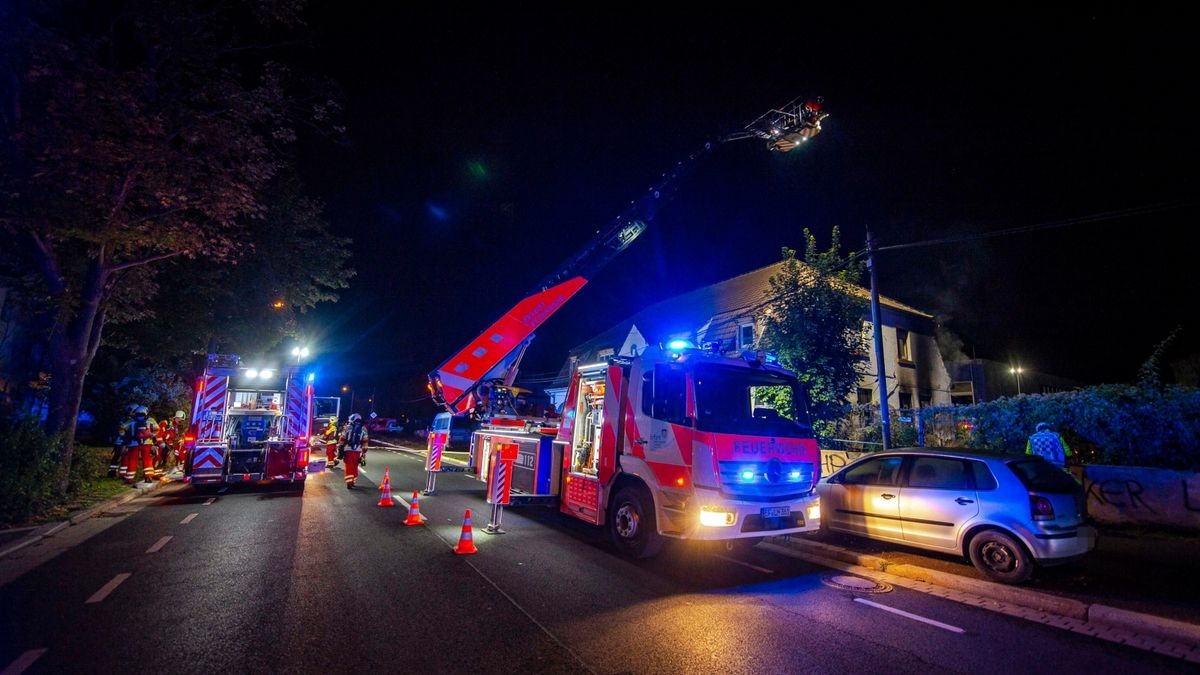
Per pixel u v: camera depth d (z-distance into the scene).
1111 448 9.16
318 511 10.40
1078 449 9.54
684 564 7.22
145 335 17.34
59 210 9.16
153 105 9.80
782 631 4.98
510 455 10.01
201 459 12.24
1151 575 6.45
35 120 8.73
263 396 14.06
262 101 10.55
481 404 10.80
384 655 4.29
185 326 16.91
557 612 5.28
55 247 11.71
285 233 18.30
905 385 21.28
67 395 11.14
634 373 7.78
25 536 7.88
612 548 7.95
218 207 10.44
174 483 14.50
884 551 7.69
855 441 12.80
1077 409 9.54
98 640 4.49
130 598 5.50
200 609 5.21
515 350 10.25
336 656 4.26
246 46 10.80
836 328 12.72
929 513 6.99
